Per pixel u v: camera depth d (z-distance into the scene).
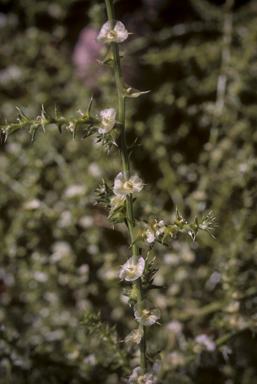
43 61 0.50
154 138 0.42
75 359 0.30
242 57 0.43
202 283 0.37
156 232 0.21
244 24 0.45
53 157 0.41
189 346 0.29
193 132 0.47
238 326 0.28
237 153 0.41
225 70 0.43
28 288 0.37
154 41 0.49
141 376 0.23
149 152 0.44
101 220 0.42
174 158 0.44
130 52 0.47
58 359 0.30
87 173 0.41
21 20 0.55
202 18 0.49
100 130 0.20
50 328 0.35
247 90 0.43
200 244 0.37
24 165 0.43
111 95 0.41
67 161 0.44
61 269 0.37
